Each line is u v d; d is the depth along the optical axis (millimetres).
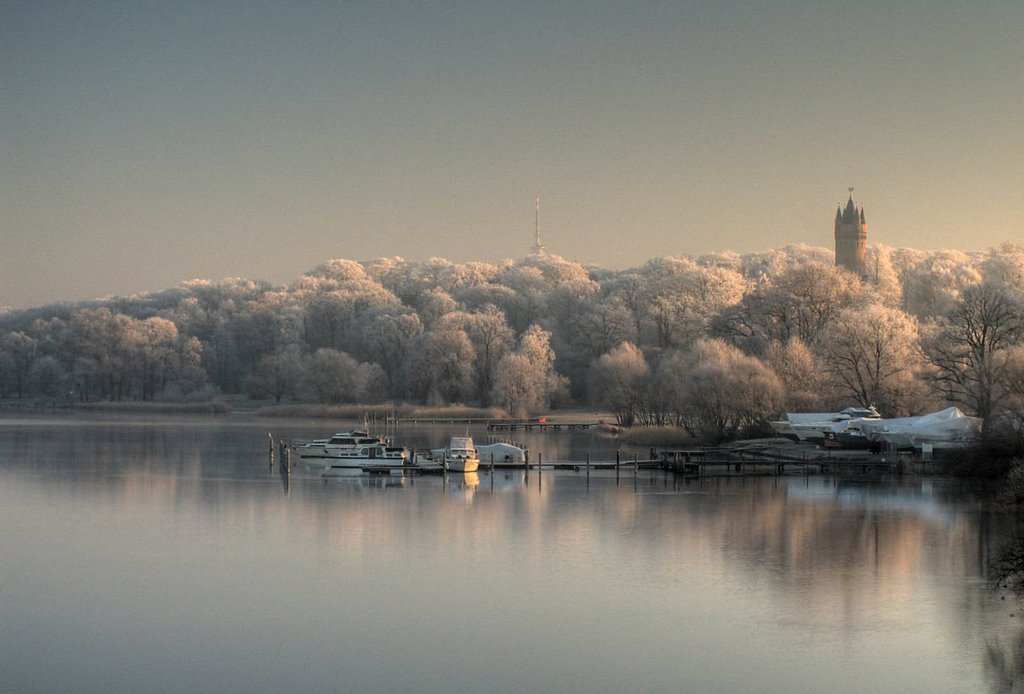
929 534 74688
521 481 108125
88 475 111375
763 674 46781
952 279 198875
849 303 160125
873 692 44594
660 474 113250
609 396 175000
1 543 73500
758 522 80375
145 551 70812
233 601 58406
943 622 53375
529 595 59312
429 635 52438
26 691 45562
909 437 115875
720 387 136125
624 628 53219
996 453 105125
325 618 55250
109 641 51719
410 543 73250
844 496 93625
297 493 98250
